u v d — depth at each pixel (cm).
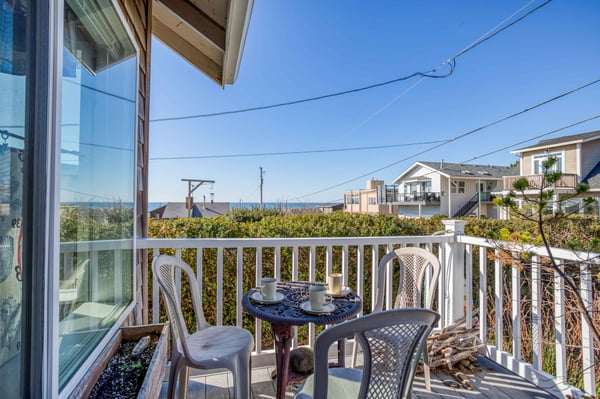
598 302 193
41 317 100
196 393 203
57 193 106
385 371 102
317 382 98
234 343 170
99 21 150
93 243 149
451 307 275
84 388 127
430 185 2234
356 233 423
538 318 217
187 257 318
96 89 150
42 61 99
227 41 258
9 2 89
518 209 165
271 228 372
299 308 158
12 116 91
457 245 276
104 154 161
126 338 179
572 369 229
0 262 88
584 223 324
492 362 243
